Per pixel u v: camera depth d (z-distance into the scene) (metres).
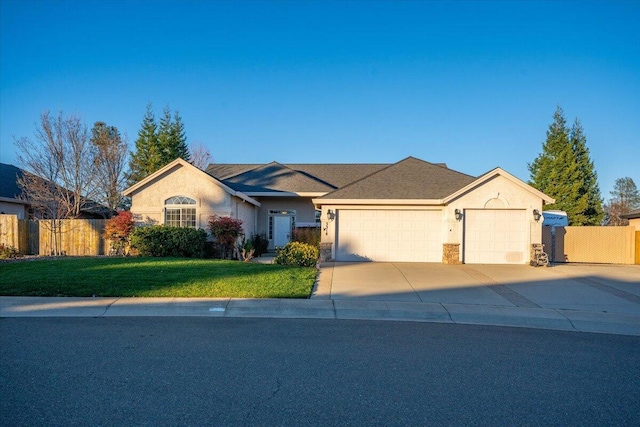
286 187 24.80
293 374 5.69
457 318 9.38
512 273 15.25
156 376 5.53
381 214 18.80
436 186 19.42
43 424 4.21
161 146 42.44
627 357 6.77
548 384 5.50
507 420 4.47
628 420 4.52
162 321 8.60
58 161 21.67
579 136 35.72
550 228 20.20
